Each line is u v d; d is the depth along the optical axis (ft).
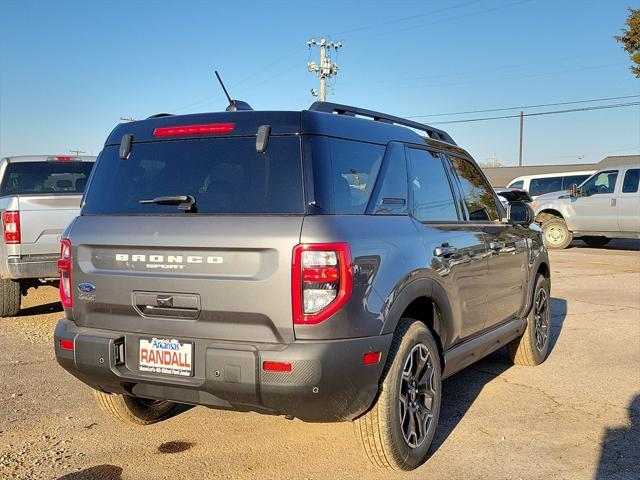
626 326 25.94
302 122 11.40
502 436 14.43
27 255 25.44
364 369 10.89
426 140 15.07
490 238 16.56
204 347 11.02
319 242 10.44
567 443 14.02
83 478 12.28
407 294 12.01
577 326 25.96
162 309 11.49
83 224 12.55
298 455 13.37
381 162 12.82
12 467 12.74
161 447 13.80
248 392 10.53
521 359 20.07
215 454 13.43
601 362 20.63
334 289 10.48
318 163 11.16
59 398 16.96
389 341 11.42
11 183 29.32
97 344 11.76
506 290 17.57
